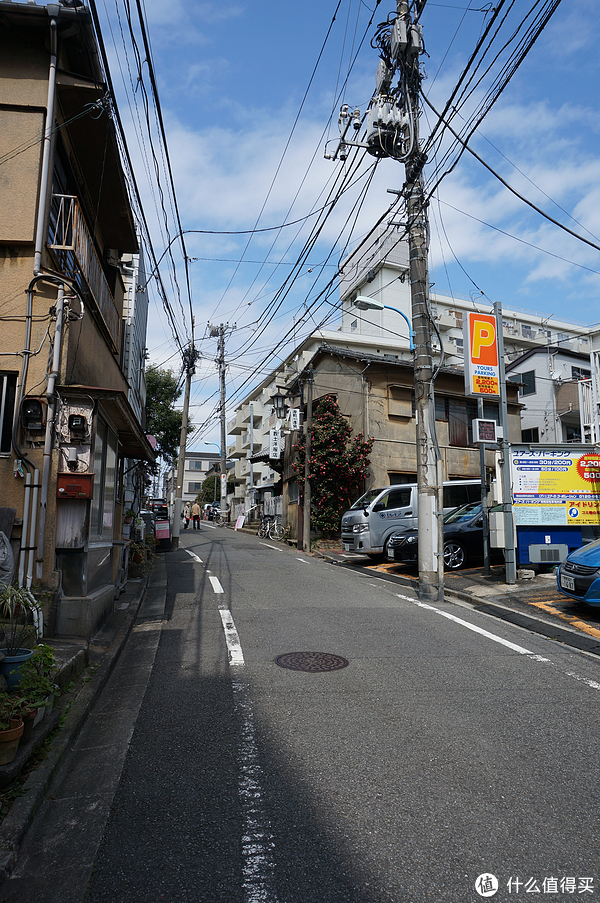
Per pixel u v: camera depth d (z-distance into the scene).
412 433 22.00
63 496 6.69
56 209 7.92
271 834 3.12
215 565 15.34
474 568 13.53
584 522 11.59
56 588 6.70
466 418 23.70
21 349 6.97
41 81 7.50
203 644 7.17
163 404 30.59
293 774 3.80
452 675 5.94
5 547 6.21
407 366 21.73
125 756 4.11
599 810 3.38
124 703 5.20
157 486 49.06
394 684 5.61
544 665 6.41
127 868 2.85
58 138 8.09
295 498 24.36
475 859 2.90
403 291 38.12
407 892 2.66
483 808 3.38
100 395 6.95
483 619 8.90
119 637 7.24
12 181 7.21
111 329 10.98
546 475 11.63
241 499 54.78
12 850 2.88
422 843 3.04
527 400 32.09
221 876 2.78
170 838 3.10
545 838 3.09
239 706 5.03
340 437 20.81
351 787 3.62
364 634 7.64
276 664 6.27
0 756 3.46
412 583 12.59
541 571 12.13
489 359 11.52
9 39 7.53
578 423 31.45
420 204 10.96
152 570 14.49
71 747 4.27
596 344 43.91
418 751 4.14
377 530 16.12
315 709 4.95
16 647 4.61
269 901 2.60
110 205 10.34
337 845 3.02
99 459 7.70
